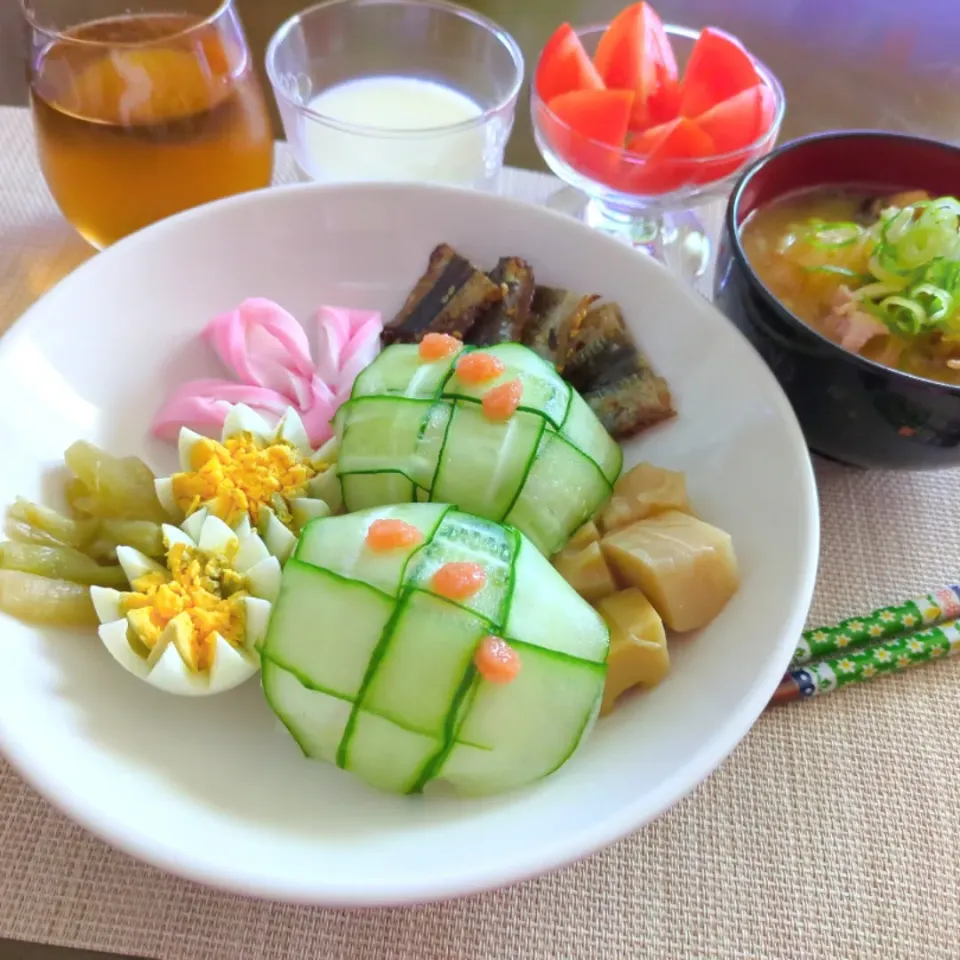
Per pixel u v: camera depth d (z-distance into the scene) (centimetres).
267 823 22
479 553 24
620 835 20
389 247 32
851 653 27
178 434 29
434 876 20
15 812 23
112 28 33
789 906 23
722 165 33
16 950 22
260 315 31
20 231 35
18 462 26
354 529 24
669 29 40
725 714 22
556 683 23
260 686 25
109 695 23
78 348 28
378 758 23
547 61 35
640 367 30
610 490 28
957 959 23
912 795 25
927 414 26
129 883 23
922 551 30
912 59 46
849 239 30
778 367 28
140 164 30
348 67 39
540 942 23
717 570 25
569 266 31
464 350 28
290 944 22
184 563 25
